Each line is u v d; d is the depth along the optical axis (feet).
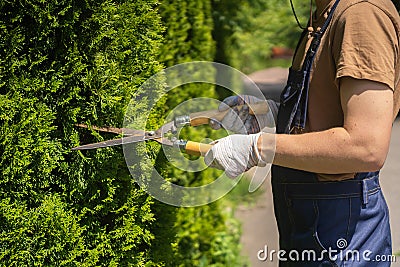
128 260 7.54
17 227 6.43
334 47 6.11
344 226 6.52
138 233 7.36
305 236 6.70
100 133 7.02
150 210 7.59
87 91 6.88
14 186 6.46
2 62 6.34
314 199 6.58
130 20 7.06
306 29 7.06
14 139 6.34
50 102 6.64
